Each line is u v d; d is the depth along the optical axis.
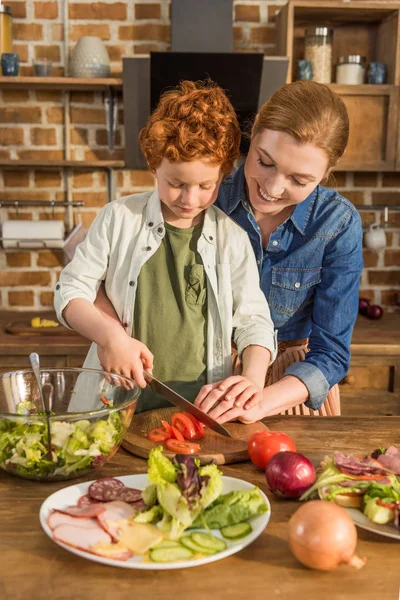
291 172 1.17
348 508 0.86
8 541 0.80
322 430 1.19
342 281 1.47
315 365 1.37
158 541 0.76
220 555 0.75
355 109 2.60
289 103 1.16
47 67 2.58
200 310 1.37
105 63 2.59
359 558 0.74
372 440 1.15
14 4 2.67
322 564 0.73
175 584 0.73
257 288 1.39
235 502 0.83
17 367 2.35
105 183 2.83
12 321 2.64
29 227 2.61
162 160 1.16
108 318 1.31
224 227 1.38
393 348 2.38
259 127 1.21
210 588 0.72
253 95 2.37
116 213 1.36
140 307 1.36
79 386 1.11
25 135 2.77
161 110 1.18
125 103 2.52
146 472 1.01
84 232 2.73
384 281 2.95
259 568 0.76
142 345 1.21
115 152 2.79
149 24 2.71
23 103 2.75
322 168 1.20
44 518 0.81
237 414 1.16
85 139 2.79
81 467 0.94
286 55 2.52
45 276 2.85
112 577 0.74
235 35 2.75
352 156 2.63
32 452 0.92
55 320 2.67
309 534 0.74
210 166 1.15
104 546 0.75
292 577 0.74
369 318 2.79
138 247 1.34
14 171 2.79
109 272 1.37
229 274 1.37
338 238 1.48
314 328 1.48
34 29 2.70
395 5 2.53
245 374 1.25
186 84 1.25
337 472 0.90
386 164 2.62
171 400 1.16
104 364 1.20
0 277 2.84
